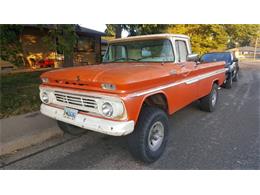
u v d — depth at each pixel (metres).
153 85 3.47
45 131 4.55
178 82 4.16
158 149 3.69
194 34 21.75
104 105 3.04
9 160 3.70
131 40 4.68
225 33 24.05
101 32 18.97
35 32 15.18
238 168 3.47
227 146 4.24
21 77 11.07
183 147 4.18
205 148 4.15
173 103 4.05
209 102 6.24
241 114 6.37
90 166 3.53
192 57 4.43
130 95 2.99
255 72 20.88
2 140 4.07
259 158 3.78
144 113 3.44
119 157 3.81
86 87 3.24
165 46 4.36
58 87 3.62
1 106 6.13
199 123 5.56
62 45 6.55
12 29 6.25
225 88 11.09
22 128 4.69
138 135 3.35
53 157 3.81
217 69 6.48
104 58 5.17
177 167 3.50
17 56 6.64
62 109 3.62
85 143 4.37
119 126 2.97
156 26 10.74
